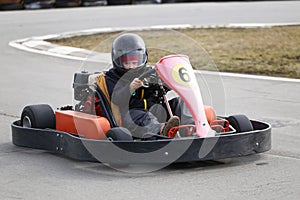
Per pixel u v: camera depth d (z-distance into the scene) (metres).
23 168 7.93
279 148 8.84
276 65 16.92
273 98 12.72
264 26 25.20
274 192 6.90
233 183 7.22
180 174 7.58
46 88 14.04
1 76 15.70
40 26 25.98
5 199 6.75
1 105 12.26
